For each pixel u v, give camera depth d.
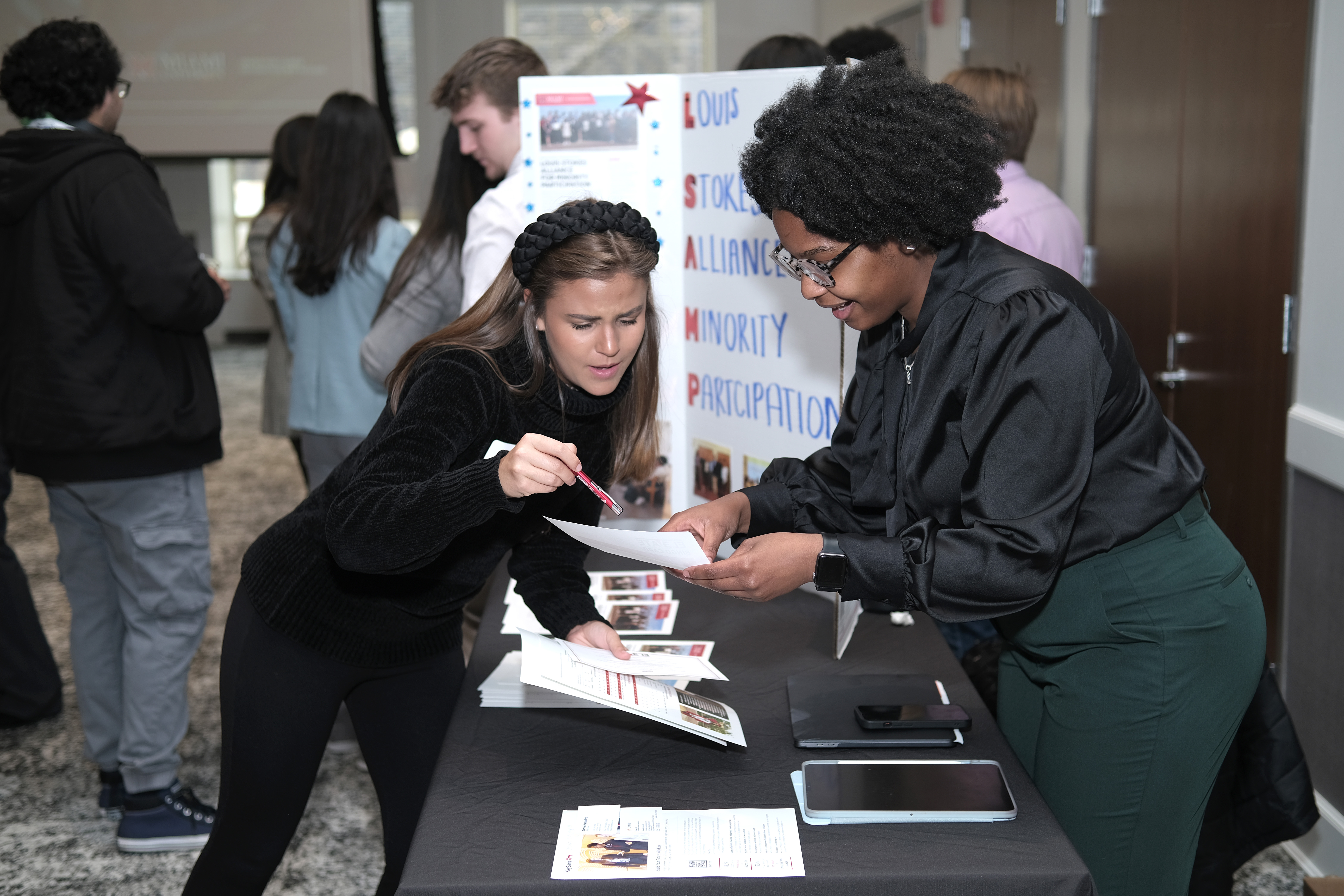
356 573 1.45
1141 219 3.27
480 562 1.49
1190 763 1.34
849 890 1.08
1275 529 2.53
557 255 1.23
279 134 2.87
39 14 7.35
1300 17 2.34
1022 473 1.20
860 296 1.26
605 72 8.61
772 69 1.92
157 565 2.32
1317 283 2.24
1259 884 2.19
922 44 5.93
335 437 2.64
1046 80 4.06
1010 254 1.29
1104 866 1.40
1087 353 1.20
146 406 2.25
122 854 2.38
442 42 8.32
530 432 1.37
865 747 1.35
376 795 2.18
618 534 1.25
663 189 2.10
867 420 1.52
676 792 1.26
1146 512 1.29
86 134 2.20
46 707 2.96
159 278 2.17
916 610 1.54
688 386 2.20
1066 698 1.39
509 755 1.35
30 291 2.20
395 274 2.47
